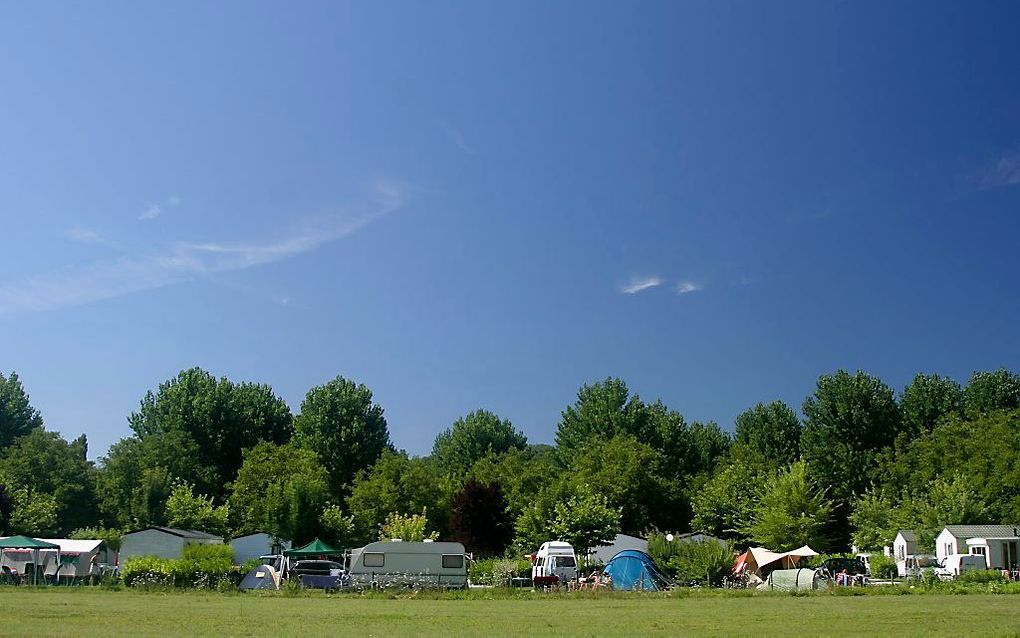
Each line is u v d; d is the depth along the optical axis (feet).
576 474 323.16
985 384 320.91
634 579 161.68
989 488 246.47
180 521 262.47
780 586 159.22
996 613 96.53
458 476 347.56
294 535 237.25
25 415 333.42
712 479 321.73
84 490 276.00
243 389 362.74
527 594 132.77
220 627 77.36
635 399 368.68
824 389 327.06
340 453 330.95
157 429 350.23
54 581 160.15
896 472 290.97
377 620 87.56
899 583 161.89
